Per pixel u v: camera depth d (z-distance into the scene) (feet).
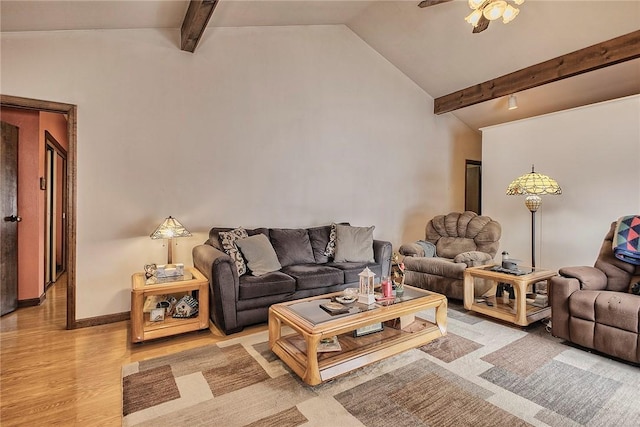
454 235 14.51
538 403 6.11
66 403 6.20
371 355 7.33
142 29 10.83
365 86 16.37
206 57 12.00
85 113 10.00
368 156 16.52
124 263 10.64
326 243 13.39
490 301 11.13
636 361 7.24
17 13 8.11
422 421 5.64
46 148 13.58
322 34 14.90
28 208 11.93
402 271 9.28
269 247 11.37
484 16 8.77
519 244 15.88
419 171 18.62
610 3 10.78
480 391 6.49
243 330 9.69
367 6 14.06
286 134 13.88
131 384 6.77
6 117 11.63
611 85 14.32
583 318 8.14
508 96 16.74
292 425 5.56
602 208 13.21
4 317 10.79
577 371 7.25
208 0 8.66
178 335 9.30
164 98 11.23
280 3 11.63
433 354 8.04
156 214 11.15
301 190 14.33
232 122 12.57
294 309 7.72
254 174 13.10
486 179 17.17
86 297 10.09
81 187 9.98
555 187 11.90
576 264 13.98
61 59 9.66
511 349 8.31
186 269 10.84
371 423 5.59
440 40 14.79
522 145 15.71
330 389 6.58
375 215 16.85
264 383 6.81
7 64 9.01
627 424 5.55
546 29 12.50
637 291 8.34
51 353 8.23
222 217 12.41
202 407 6.03
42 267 12.46
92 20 9.39
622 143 12.67
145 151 10.92
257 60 13.14
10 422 5.67
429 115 19.03
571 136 14.07
